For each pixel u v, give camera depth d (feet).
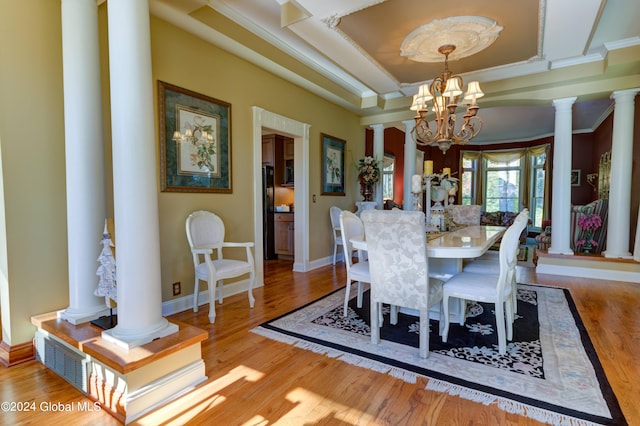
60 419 5.14
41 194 7.12
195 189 10.21
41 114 7.07
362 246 8.25
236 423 5.03
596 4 8.75
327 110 16.94
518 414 5.14
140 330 5.76
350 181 19.29
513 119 23.75
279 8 10.05
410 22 9.68
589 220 15.52
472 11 9.14
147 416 5.19
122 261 5.76
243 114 12.02
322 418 5.13
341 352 7.29
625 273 13.43
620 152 13.56
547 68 13.33
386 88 15.81
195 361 6.14
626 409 5.23
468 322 9.06
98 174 7.22
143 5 5.78
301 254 15.61
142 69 5.74
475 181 33.12
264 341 7.87
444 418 5.08
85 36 6.99
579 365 6.63
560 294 11.57
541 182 29.68
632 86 13.05
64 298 7.51
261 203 12.91
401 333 8.34
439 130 11.55
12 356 6.74
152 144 5.95
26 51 6.84
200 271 9.33
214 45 10.80
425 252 6.70
